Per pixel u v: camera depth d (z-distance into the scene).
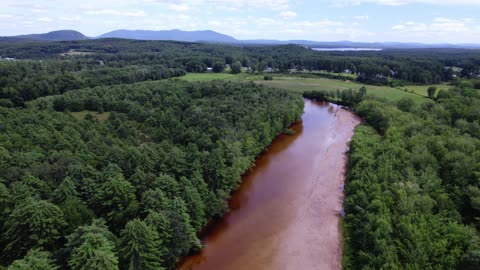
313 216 59.91
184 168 57.66
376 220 45.91
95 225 37.97
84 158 57.28
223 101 103.31
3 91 98.88
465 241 39.84
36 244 36.69
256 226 56.91
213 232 55.00
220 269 46.66
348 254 48.44
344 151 91.75
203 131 80.06
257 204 64.19
